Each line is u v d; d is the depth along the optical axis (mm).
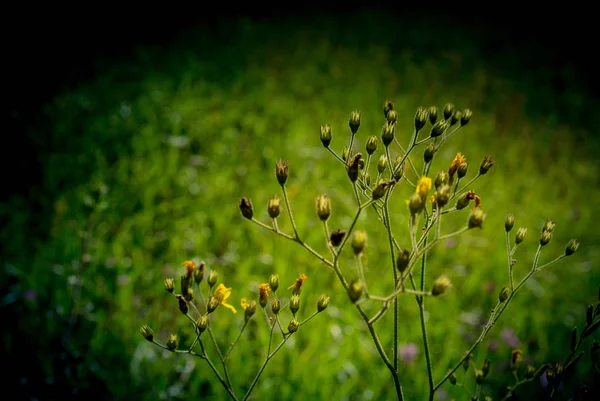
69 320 2594
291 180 4164
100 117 4805
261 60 6688
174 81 5727
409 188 4000
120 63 6273
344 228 3539
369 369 2602
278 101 5500
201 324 1600
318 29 8109
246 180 4102
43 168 4055
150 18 7746
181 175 4051
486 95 6508
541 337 2863
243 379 2480
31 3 6707
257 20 8367
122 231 3340
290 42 7383
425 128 5215
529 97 6648
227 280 3018
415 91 6258
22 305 2777
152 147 4332
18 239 3301
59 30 6730
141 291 2980
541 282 3434
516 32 9102
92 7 7266
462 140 5059
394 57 7355
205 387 2512
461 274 3293
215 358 2555
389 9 9602
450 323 2846
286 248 3350
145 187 3807
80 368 2424
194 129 4656
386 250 3379
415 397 2449
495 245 3658
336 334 2703
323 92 5984
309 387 2449
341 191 4027
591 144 5645
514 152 5090
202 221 3533
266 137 4750
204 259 3166
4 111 4777
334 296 3020
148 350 2572
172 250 3260
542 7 9656
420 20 9133
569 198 4539
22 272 2939
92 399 2404
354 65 6832
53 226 3438
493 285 3184
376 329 2803
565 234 4023
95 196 3260
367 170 1597
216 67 6230
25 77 5559
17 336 2609
